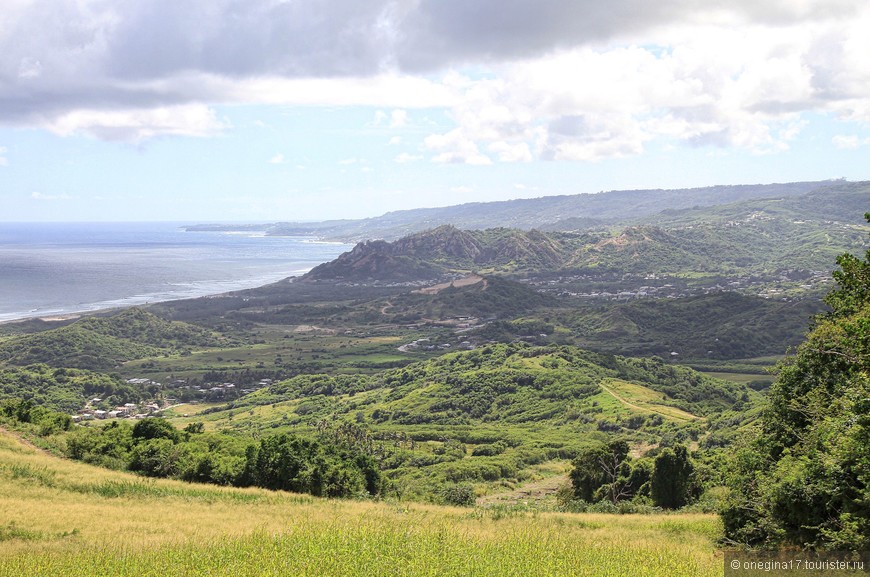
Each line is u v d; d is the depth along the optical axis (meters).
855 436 24.81
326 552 24.55
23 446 61.91
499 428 149.62
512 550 26.42
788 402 37.81
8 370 198.12
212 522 36.31
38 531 31.95
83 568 23.73
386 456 113.56
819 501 26.09
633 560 25.61
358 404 184.75
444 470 104.56
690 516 44.56
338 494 58.69
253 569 22.84
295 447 61.12
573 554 26.38
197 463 58.75
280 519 37.91
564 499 72.56
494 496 87.56
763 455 35.41
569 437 135.75
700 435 123.06
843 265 33.53
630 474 69.19
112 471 56.56
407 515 37.91
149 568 23.52
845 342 31.33
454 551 25.33
